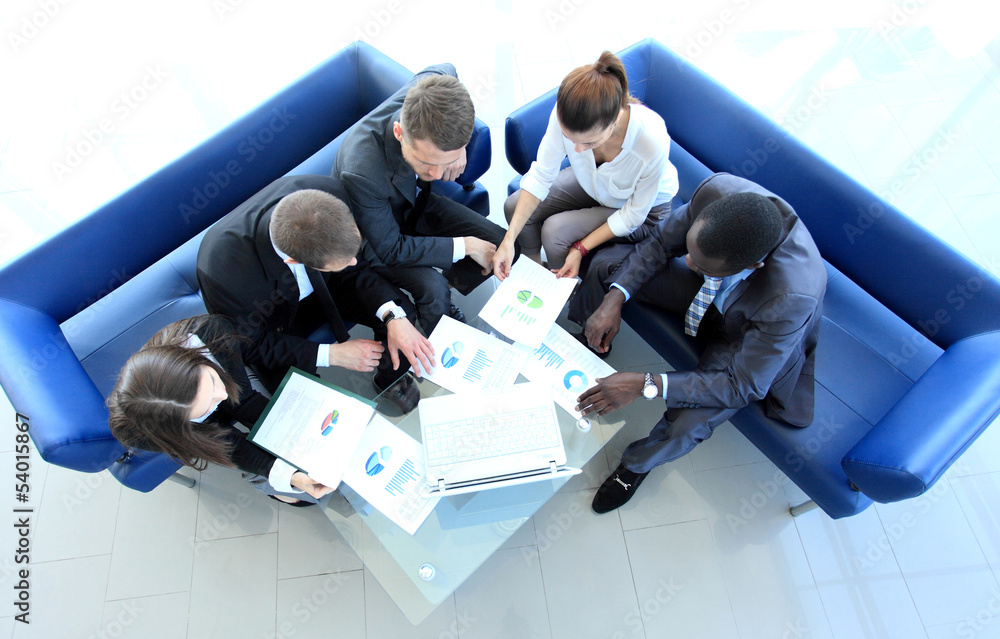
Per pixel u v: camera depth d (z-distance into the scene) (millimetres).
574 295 1928
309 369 1620
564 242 1907
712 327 1681
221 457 1340
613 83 1299
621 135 1537
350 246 1322
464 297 2303
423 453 1437
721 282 1541
